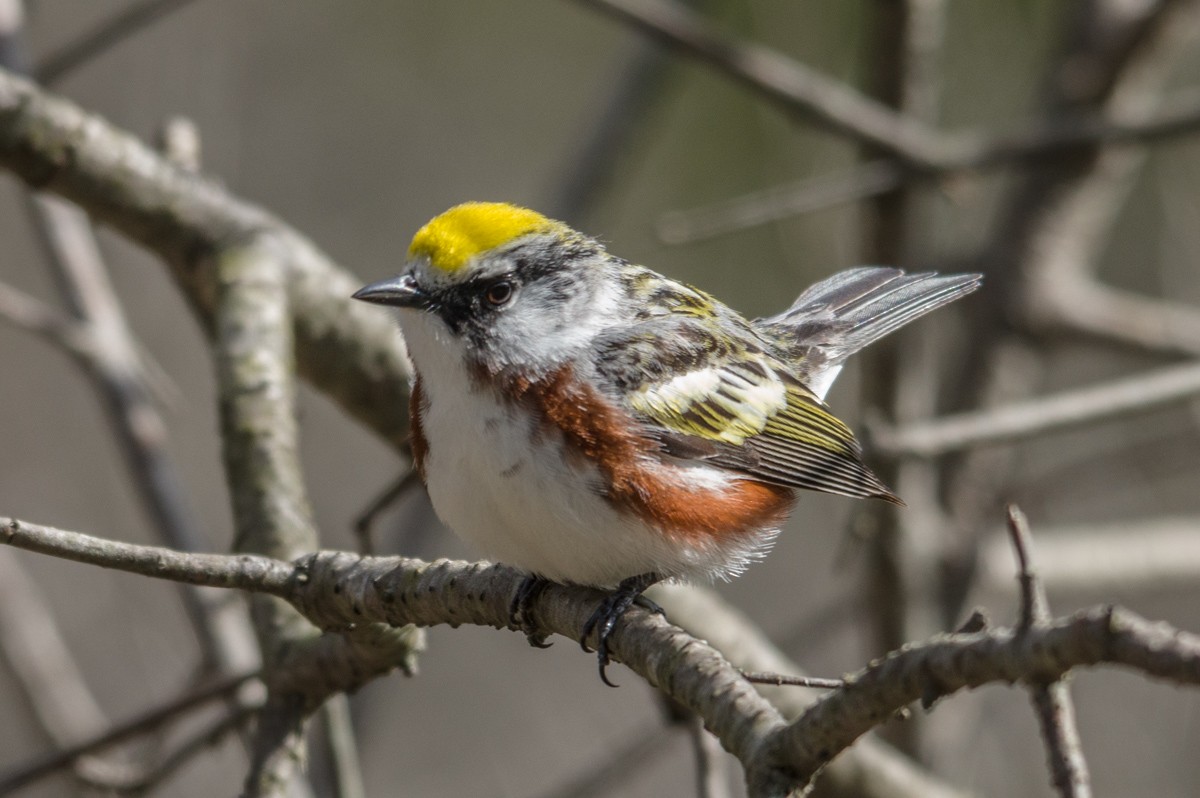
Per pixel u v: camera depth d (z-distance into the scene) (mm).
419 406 8102
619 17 12055
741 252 16109
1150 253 17531
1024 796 16031
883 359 13141
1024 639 4699
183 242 10031
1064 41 14898
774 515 8828
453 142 19281
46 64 11633
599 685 18141
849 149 15594
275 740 7781
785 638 14797
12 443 17984
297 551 8086
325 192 18984
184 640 17172
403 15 19203
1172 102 16109
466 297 8055
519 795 17453
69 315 11656
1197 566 14016
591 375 8016
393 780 17453
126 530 17734
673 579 8266
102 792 9727
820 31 15086
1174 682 4301
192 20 18438
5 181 17719
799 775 5465
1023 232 14922
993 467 14977
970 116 15875
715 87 16031
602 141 14734
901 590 13102
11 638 12719
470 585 6934
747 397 8875
